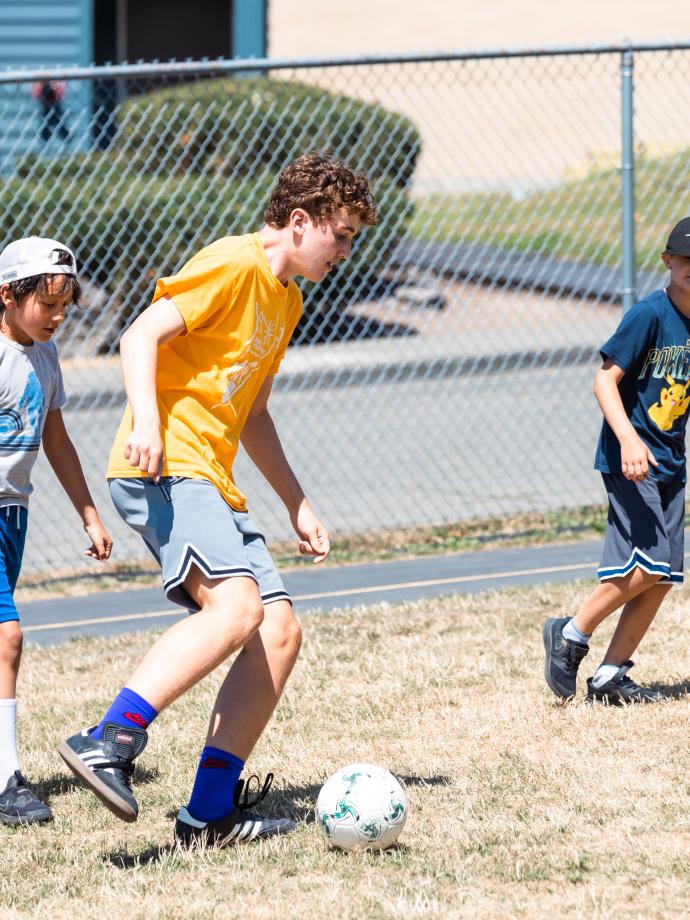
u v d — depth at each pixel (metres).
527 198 51.62
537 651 14.66
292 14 65.38
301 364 36.62
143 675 9.05
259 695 9.78
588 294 43.50
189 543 9.29
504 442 28.77
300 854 9.52
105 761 8.84
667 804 10.16
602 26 64.69
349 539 21.70
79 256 36.94
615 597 12.41
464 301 43.84
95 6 73.38
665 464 12.47
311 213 9.72
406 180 38.91
